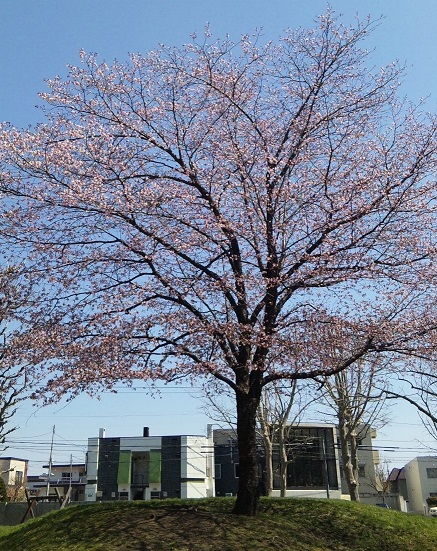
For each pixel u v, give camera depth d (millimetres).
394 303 11398
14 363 10578
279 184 11812
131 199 10727
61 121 11805
